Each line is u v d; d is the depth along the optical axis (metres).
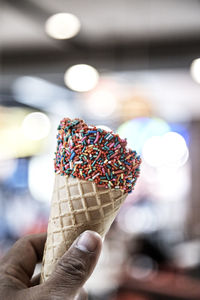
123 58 1.59
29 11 1.22
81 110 2.18
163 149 1.95
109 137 0.34
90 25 1.35
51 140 2.19
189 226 2.22
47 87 1.95
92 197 0.34
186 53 1.52
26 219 1.77
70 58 1.65
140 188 2.51
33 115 1.86
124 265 0.98
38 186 1.97
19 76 1.75
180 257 1.04
